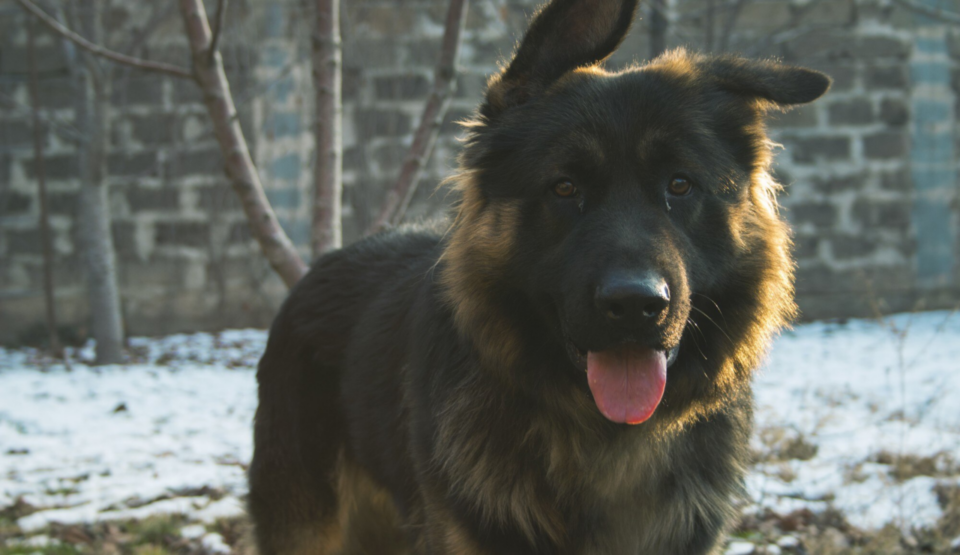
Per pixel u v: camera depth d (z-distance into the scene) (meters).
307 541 3.90
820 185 14.04
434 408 3.03
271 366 4.06
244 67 13.38
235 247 13.77
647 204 2.79
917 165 14.06
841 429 6.85
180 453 6.82
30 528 5.02
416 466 3.09
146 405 8.74
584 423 2.95
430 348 3.15
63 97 13.66
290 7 13.43
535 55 3.10
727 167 2.94
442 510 2.98
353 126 13.70
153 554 4.56
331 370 3.87
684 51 3.36
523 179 2.92
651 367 2.72
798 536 4.68
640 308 2.50
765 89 3.03
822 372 9.47
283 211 13.56
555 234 2.86
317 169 5.30
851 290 14.07
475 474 2.92
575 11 3.13
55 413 8.35
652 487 3.02
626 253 2.58
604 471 2.97
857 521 4.86
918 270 14.12
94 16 11.01
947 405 7.56
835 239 14.09
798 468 5.84
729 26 11.96
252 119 13.42
